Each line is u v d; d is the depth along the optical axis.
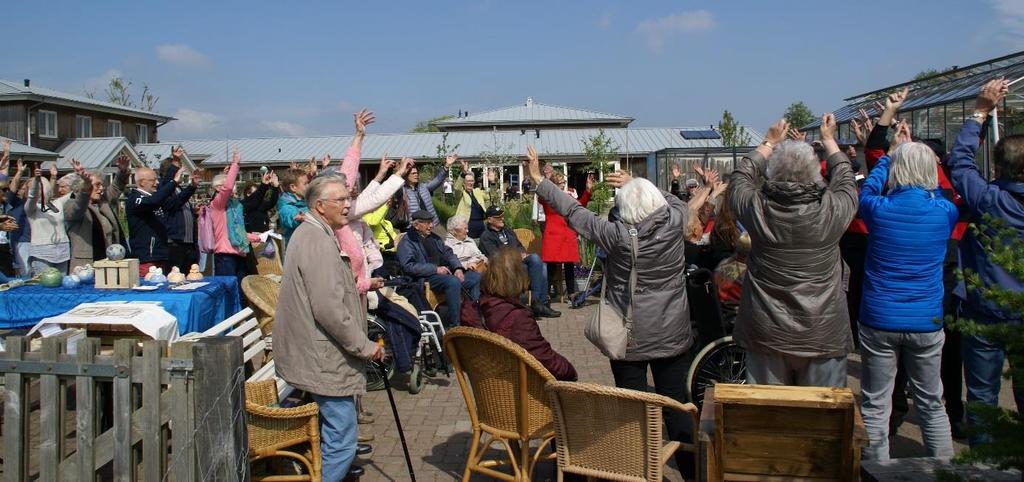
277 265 8.59
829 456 3.02
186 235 7.67
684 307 4.18
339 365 3.83
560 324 9.34
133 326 5.05
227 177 7.54
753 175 3.83
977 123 4.32
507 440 4.16
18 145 32.16
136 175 7.40
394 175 5.62
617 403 3.44
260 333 5.89
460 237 8.99
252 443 3.93
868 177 4.17
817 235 3.49
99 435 3.31
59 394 3.31
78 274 6.07
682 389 4.25
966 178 4.19
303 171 6.95
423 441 5.18
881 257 3.94
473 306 4.25
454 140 43.50
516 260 4.17
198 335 5.07
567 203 4.20
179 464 3.20
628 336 4.08
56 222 7.75
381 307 6.21
